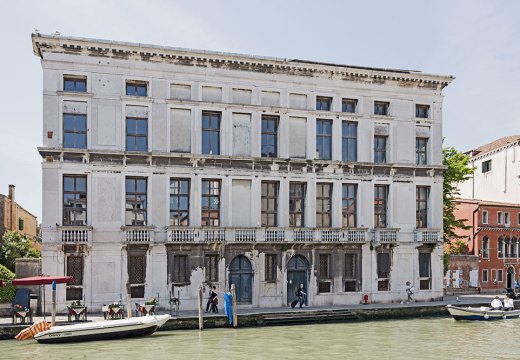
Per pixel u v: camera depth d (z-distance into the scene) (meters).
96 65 28.62
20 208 46.88
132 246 28.56
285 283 31.12
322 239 31.53
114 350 21.59
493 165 51.09
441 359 20.78
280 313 28.14
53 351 21.36
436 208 34.59
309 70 32.16
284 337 24.56
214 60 30.34
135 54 29.11
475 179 53.12
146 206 29.22
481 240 44.34
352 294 32.44
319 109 32.78
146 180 29.28
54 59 28.02
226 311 26.86
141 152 28.77
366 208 33.03
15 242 39.53
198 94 30.22
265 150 31.59
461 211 45.72
